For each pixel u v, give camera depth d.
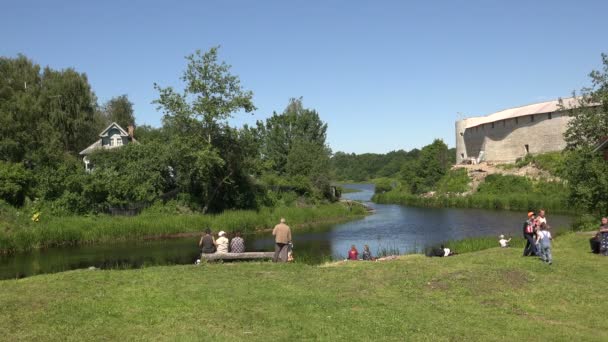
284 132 86.19
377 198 88.31
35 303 11.34
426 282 14.39
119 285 13.27
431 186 88.56
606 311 12.11
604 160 31.75
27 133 51.53
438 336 9.95
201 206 50.22
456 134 113.00
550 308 12.34
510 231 42.16
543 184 68.88
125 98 88.56
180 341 9.06
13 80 60.81
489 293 13.52
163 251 32.91
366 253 25.41
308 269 16.17
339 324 10.36
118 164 49.72
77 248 34.56
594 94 34.16
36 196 42.75
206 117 49.53
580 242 24.23
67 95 62.59
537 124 85.62
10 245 33.00
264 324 10.16
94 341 9.05
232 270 15.77
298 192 64.94
